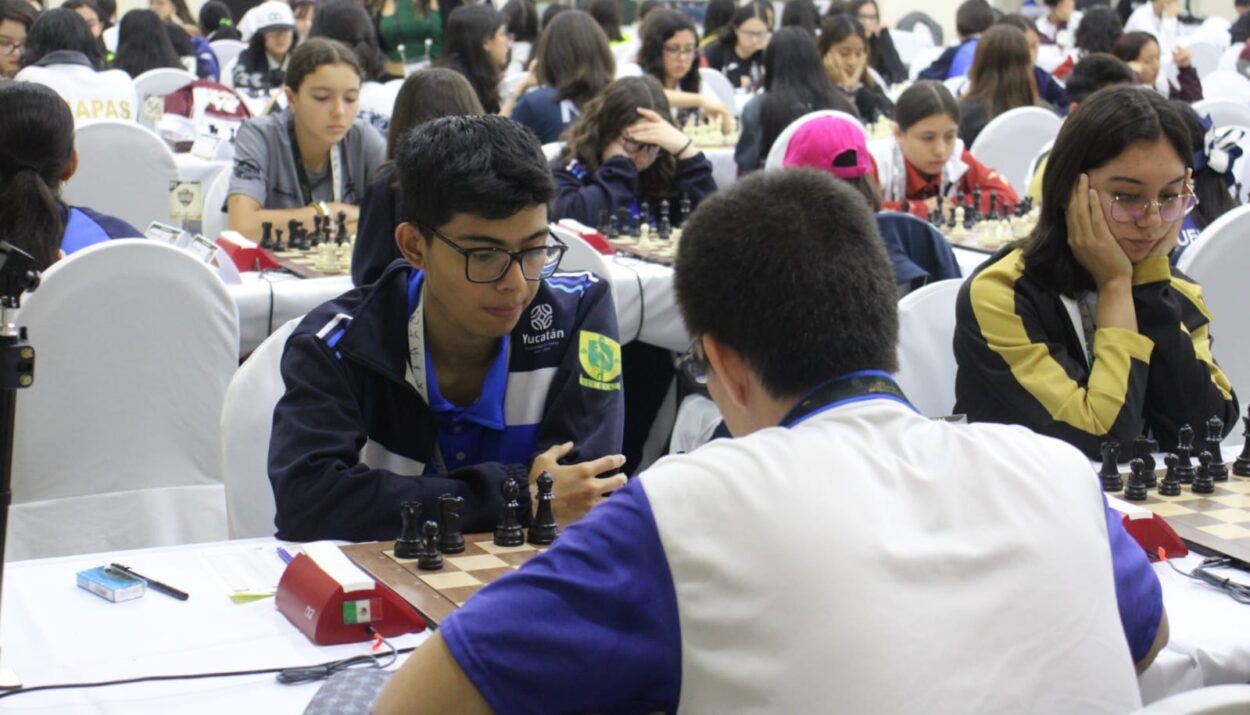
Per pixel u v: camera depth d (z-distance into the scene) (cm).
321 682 151
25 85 296
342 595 160
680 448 390
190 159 578
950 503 120
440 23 966
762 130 657
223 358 301
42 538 286
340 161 476
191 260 291
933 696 109
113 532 292
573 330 223
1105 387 245
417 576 178
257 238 449
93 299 282
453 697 116
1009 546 118
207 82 610
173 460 300
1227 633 166
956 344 260
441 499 191
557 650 114
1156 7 1354
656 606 114
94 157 516
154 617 167
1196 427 256
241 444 234
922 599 113
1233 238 336
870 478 119
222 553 190
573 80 633
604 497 203
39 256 291
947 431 127
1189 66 907
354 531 198
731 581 113
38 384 281
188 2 1319
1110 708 115
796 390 127
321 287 373
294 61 457
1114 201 245
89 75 665
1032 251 254
